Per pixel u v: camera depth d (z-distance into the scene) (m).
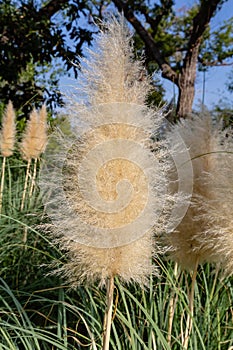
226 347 2.76
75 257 2.09
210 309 2.98
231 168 2.26
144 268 2.05
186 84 7.00
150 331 2.58
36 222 3.90
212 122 2.49
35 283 3.43
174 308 2.78
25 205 4.54
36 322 3.25
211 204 2.29
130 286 3.20
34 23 7.55
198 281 3.39
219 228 2.28
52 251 3.33
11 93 7.72
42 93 7.56
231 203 2.22
